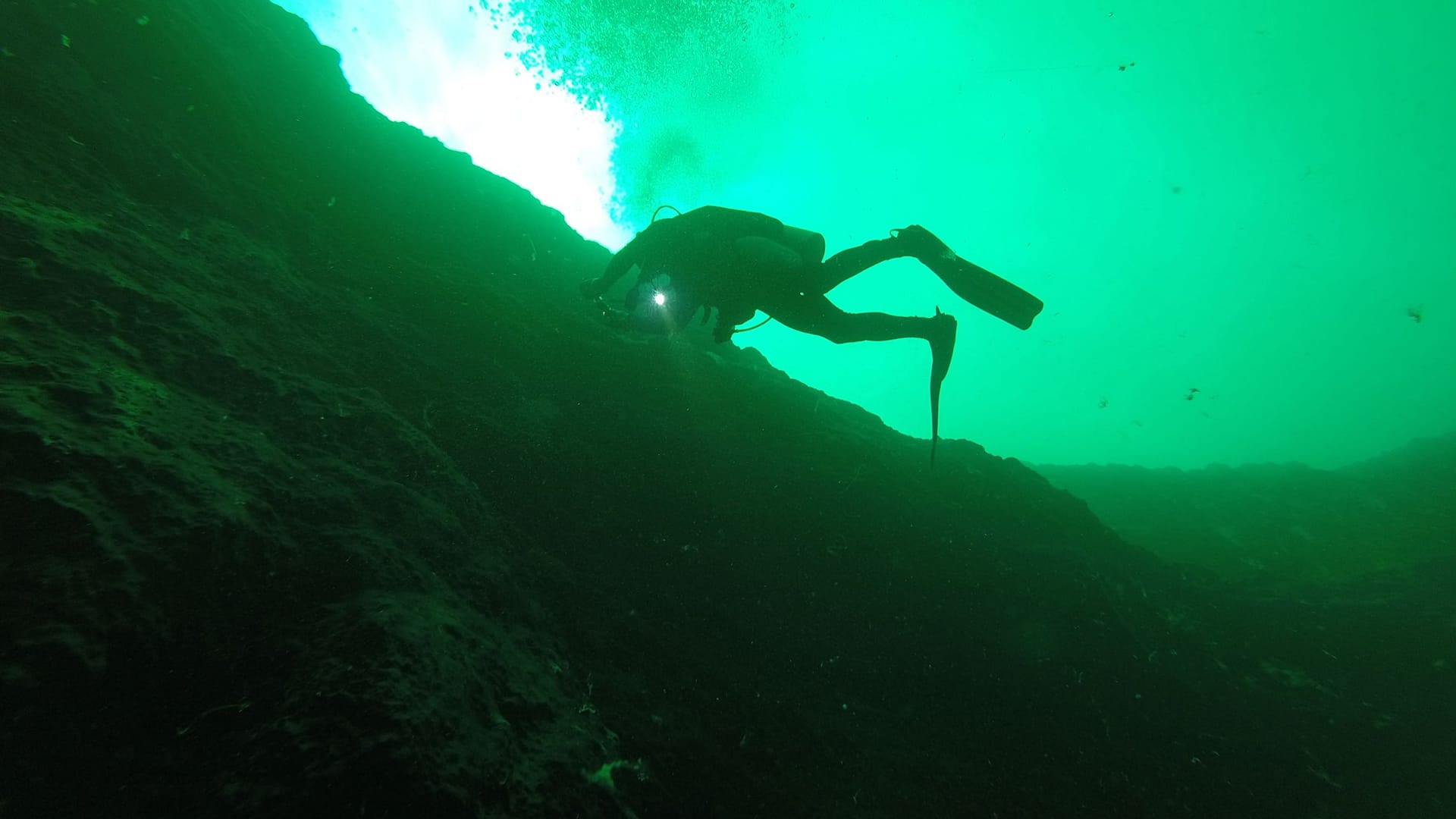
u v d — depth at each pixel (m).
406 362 3.45
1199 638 4.84
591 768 1.62
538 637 2.14
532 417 3.73
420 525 2.14
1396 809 3.42
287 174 4.14
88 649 1.14
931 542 4.36
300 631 1.48
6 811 0.96
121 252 2.32
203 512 1.50
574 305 5.35
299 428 2.27
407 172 5.41
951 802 2.53
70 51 3.01
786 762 2.33
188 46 3.76
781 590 3.53
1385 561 9.32
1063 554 4.73
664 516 3.65
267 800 1.09
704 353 5.62
